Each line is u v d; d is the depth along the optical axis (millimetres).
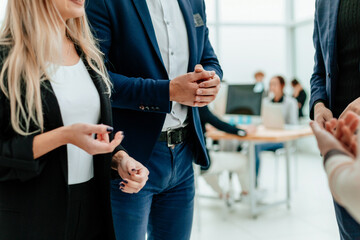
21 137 804
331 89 1297
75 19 996
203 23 1393
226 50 7105
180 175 1344
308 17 6898
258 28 7180
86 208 970
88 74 1004
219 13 7031
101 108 980
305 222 3201
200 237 2922
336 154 557
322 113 1245
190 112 1328
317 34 1457
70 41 1008
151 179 1258
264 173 5227
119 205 1244
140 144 1235
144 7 1216
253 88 3877
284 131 3576
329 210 3492
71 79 936
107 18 1194
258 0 7121
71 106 910
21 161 783
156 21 1262
